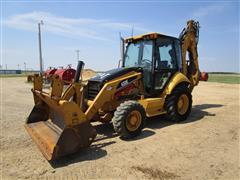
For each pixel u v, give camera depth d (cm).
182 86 703
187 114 709
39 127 536
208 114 802
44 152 425
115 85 568
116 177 375
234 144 509
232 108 915
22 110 912
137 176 377
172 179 366
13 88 1870
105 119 572
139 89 638
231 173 383
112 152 471
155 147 494
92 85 596
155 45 648
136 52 697
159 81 665
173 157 445
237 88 1862
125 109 527
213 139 541
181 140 535
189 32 810
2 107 978
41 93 494
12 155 465
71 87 543
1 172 397
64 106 419
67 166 416
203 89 1783
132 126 542
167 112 676
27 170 404
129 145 507
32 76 543
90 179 371
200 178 369
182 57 780
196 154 457
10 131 620
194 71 845
